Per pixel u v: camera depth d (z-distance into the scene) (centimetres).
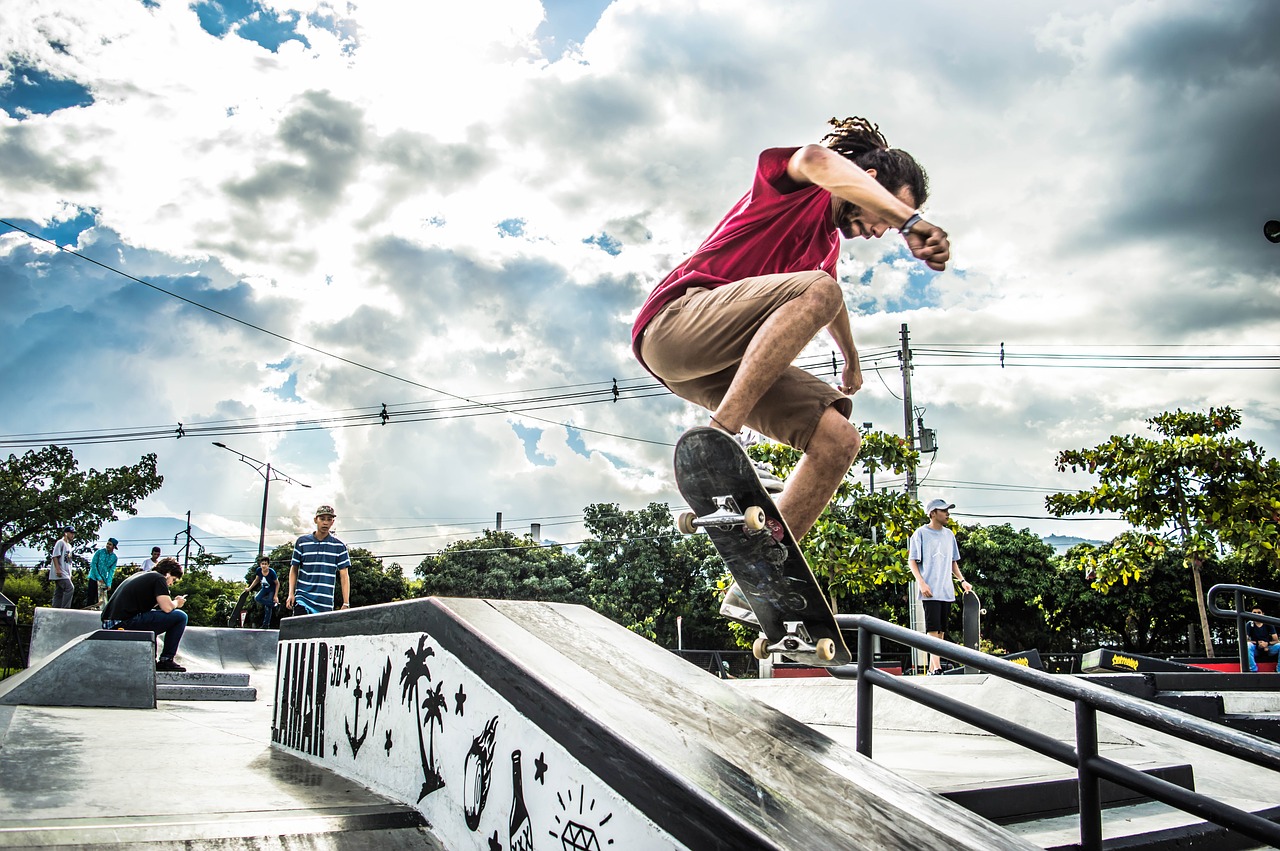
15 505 3384
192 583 4841
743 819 148
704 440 226
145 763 302
